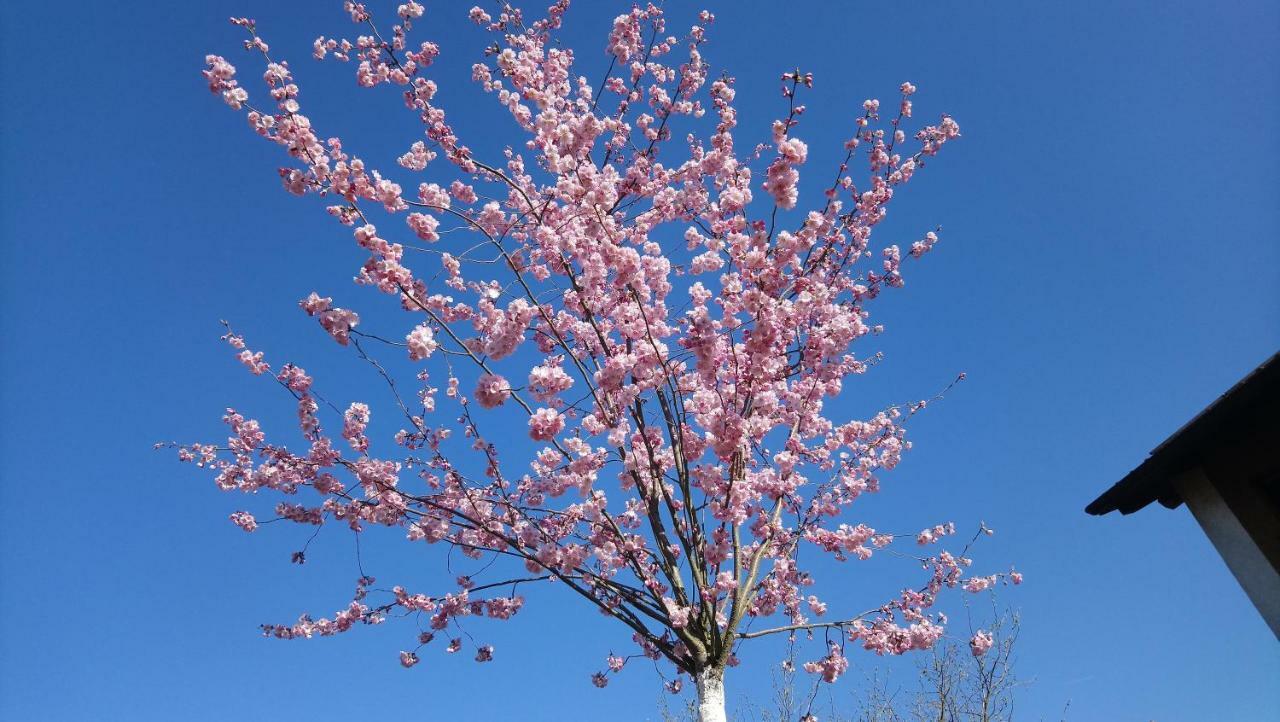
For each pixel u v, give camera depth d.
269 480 5.53
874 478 6.20
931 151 6.25
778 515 5.39
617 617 5.00
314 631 5.71
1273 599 4.77
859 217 6.30
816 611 5.80
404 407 5.29
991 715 8.95
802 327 5.64
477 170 5.67
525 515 5.25
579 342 5.79
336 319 4.46
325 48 5.41
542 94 5.10
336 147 4.73
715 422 4.63
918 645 5.31
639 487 5.14
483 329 5.11
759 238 4.48
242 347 5.68
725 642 4.73
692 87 6.36
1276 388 4.58
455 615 5.48
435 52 5.59
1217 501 5.13
